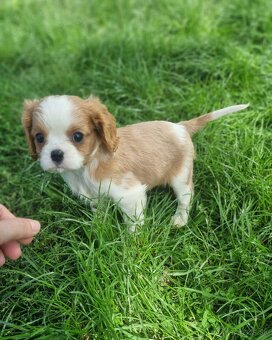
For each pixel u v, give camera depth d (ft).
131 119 1.86
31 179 1.66
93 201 1.38
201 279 1.27
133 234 1.32
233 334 1.16
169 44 2.20
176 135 1.40
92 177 1.31
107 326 1.12
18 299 1.27
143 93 1.95
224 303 1.23
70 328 1.16
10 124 1.93
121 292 1.19
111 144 1.26
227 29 2.32
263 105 1.81
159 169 1.38
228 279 1.28
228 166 1.51
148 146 1.36
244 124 1.72
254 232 1.37
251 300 1.19
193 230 1.40
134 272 1.23
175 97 1.94
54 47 2.44
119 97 1.97
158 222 1.39
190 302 1.23
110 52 2.21
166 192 1.50
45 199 1.57
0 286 1.31
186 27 2.37
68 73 2.17
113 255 1.24
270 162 1.54
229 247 1.36
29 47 2.43
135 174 1.35
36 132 1.24
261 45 2.16
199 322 1.19
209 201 1.50
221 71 1.99
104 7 2.70
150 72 2.07
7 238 1.07
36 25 2.61
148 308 1.17
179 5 2.52
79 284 1.26
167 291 1.25
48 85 2.10
